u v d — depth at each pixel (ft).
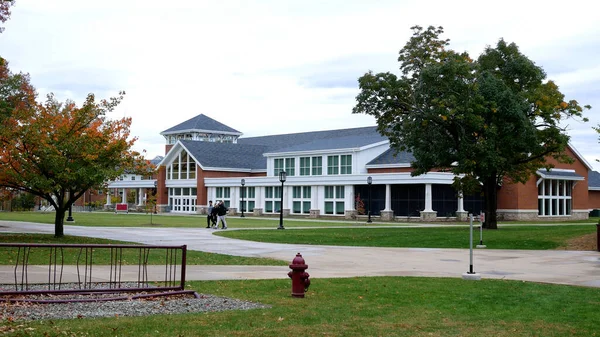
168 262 67.97
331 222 179.01
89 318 35.55
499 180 139.64
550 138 127.03
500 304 43.83
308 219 205.36
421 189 201.05
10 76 148.05
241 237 108.78
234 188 253.65
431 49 131.03
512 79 131.34
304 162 240.12
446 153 127.65
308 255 81.66
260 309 39.78
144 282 49.73
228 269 63.41
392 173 199.21
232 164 275.80
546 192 221.87
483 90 120.26
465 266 70.64
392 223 175.83
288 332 32.94
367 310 40.73
